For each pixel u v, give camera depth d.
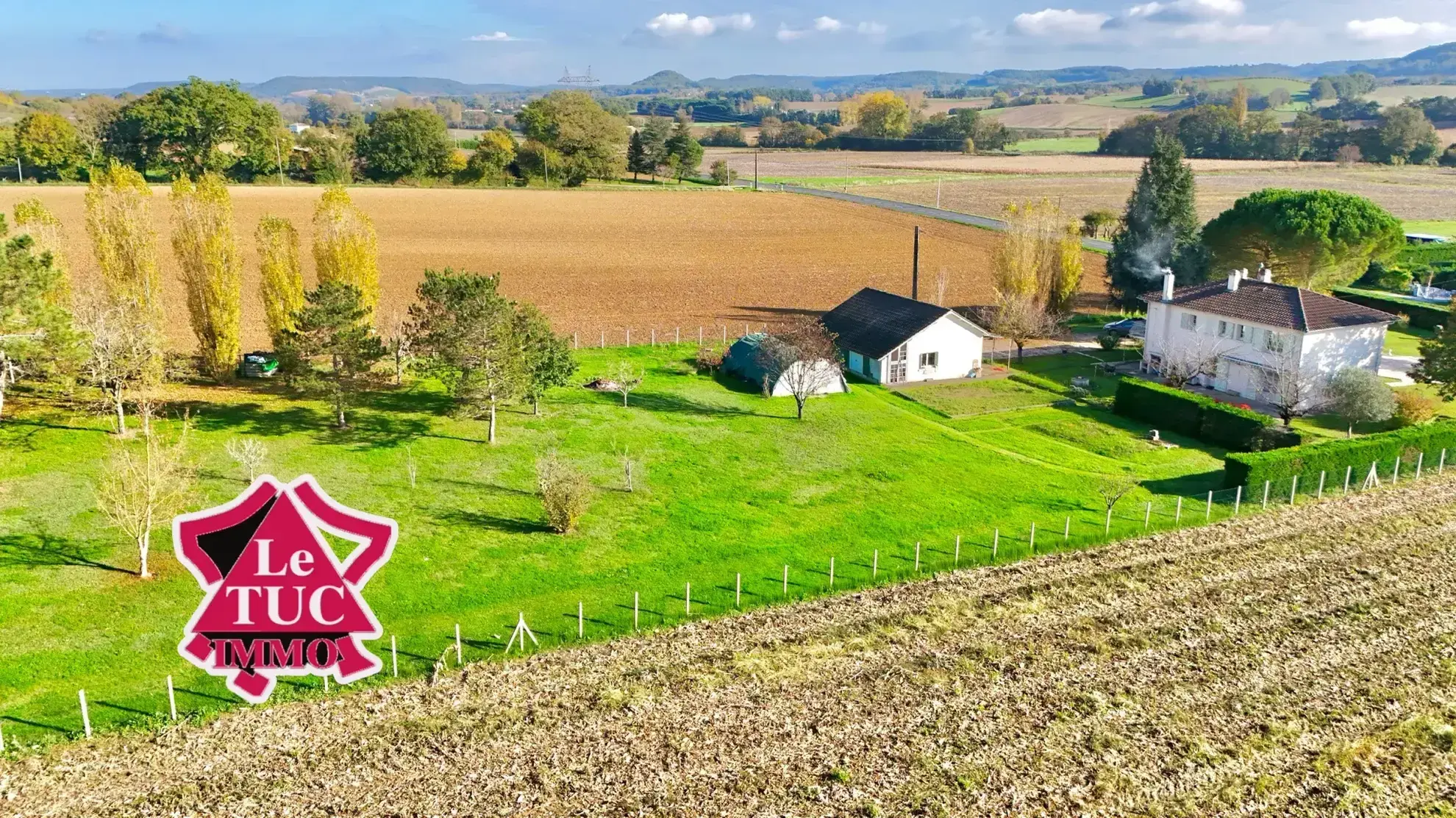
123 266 46.16
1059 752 24.27
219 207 47.84
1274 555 35.34
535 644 28.42
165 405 45.88
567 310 77.00
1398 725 25.58
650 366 59.25
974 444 47.50
